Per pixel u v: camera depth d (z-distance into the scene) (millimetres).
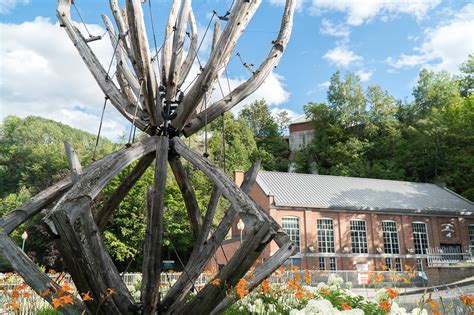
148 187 4789
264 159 63000
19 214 4199
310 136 69625
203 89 4621
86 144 61625
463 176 43938
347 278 25969
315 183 36531
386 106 59438
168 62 5309
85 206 3756
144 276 4602
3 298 5926
